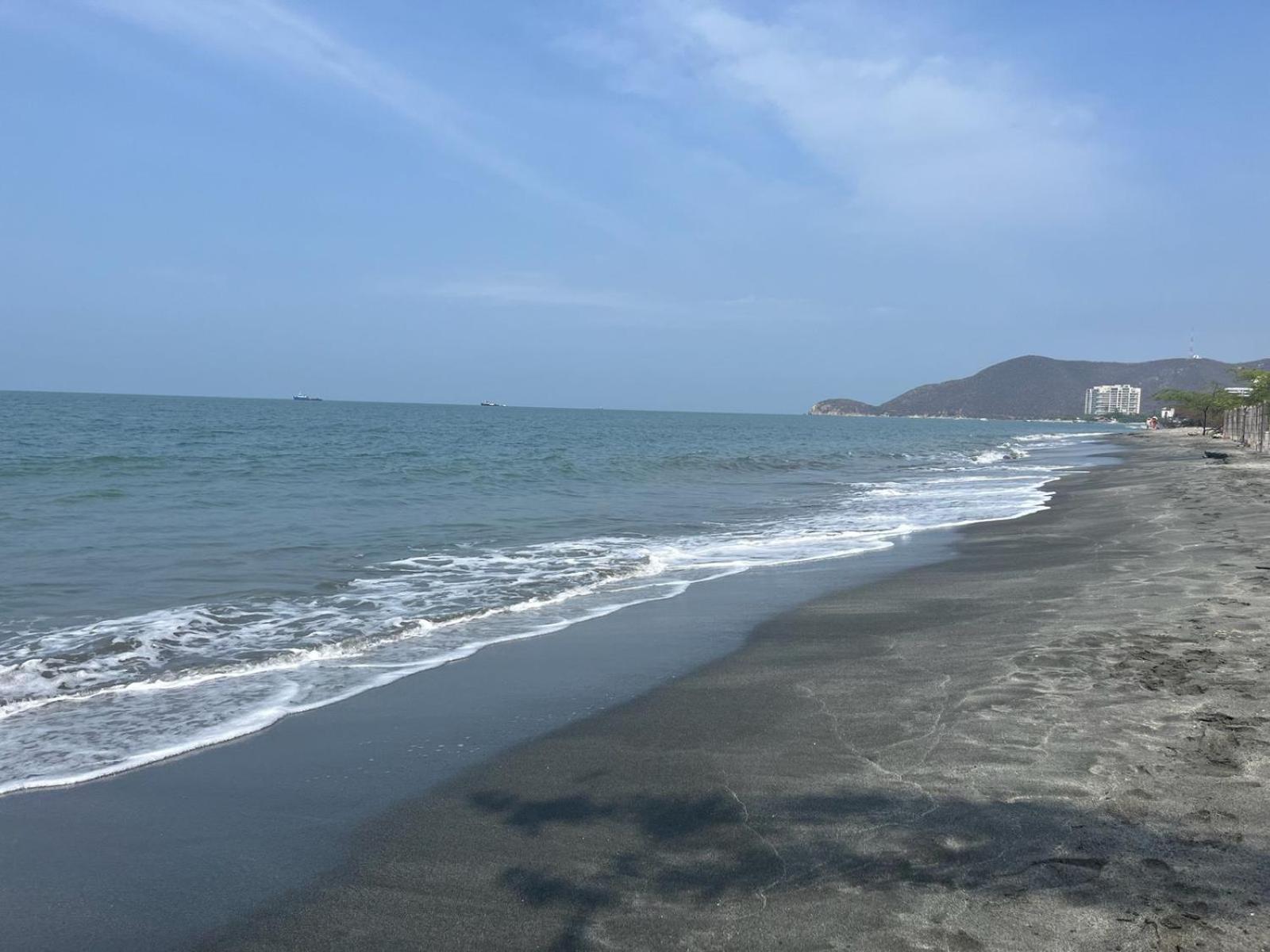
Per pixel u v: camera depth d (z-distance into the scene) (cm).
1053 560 1197
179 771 499
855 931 312
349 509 1766
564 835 409
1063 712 534
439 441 4884
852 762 479
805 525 1688
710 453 4616
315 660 738
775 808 424
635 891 353
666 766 492
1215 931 299
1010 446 6738
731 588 1063
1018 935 303
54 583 996
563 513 1816
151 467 2581
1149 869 342
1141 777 430
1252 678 585
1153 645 686
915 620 864
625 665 722
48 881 375
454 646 787
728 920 326
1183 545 1231
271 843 409
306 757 520
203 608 898
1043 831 379
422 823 428
